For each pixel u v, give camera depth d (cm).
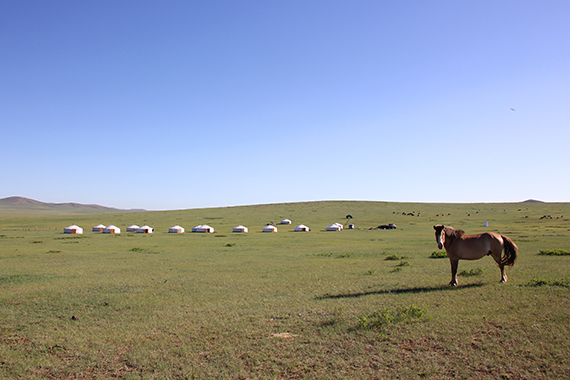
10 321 1233
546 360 753
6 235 8212
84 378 789
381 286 1652
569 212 15662
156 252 4022
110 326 1154
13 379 789
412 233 8469
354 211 18388
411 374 728
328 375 743
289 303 1384
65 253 3947
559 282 1486
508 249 1583
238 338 988
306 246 4816
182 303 1449
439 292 1431
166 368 813
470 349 827
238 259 3200
